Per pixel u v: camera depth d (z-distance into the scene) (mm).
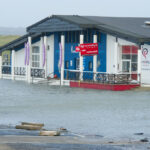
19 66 106062
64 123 44000
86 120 45688
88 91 74625
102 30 81562
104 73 80875
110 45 83000
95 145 31547
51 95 69562
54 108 54781
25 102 61406
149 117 47219
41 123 43844
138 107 54250
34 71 96625
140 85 76062
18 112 51906
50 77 94500
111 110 52156
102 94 69250
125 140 35094
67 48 93562
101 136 36938
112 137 36625
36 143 31172
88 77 85500
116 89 74625
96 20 88625
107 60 83750
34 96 68688
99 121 45000
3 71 110500
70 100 62406
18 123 43812
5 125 42000
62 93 72188
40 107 56094
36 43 99438
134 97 64125
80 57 84750
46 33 94438
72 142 32531
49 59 97312
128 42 78812
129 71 80750
